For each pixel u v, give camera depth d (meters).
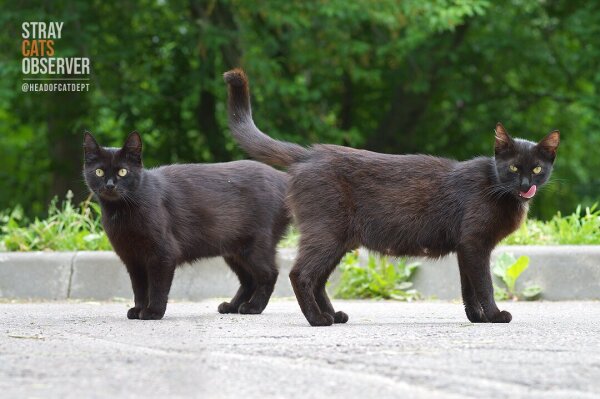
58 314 8.30
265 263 8.66
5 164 24.58
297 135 18.59
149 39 19.72
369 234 7.52
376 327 7.04
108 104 18.45
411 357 5.22
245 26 18.31
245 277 8.90
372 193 7.51
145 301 8.13
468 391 4.30
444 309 9.09
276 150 7.74
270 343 5.89
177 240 8.19
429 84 21.45
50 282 10.55
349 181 7.50
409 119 22.33
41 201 23.19
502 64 22.66
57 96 19.39
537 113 24.53
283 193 8.86
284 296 10.55
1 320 7.58
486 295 7.53
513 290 10.24
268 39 18.22
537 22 22.62
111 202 7.91
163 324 7.25
